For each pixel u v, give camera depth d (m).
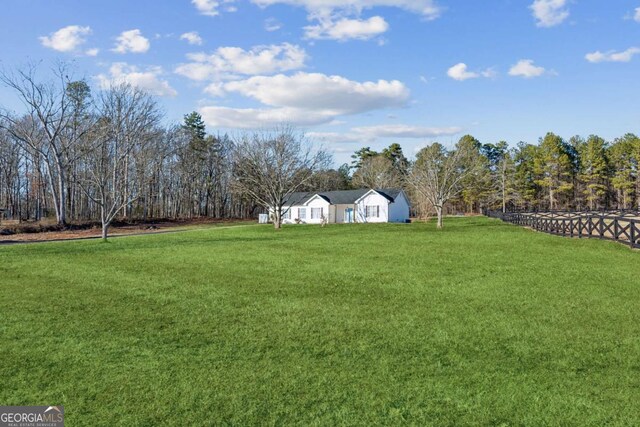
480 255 16.62
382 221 50.91
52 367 5.97
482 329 7.56
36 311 8.88
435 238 24.44
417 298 9.96
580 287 10.66
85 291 10.81
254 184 47.47
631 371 5.68
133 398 5.07
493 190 74.44
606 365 5.90
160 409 4.82
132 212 60.22
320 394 5.14
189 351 6.60
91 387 5.36
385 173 75.50
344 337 7.23
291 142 45.47
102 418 4.64
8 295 10.34
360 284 11.60
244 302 9.70
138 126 41.66
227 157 74.25
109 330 7.64
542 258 15.43
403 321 8.13
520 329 7.52
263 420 4.59
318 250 19.31
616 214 34.81
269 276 12.85
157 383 5.46
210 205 77.06
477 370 5.80
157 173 58.97
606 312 8.46
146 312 8.84
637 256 15.30
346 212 53.22
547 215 37.72
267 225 44.72
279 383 5.45
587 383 5.35
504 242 21.33
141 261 16.12
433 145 48.62
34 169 53.22
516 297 9.84
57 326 7.84
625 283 10.99
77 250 19.97
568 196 81.06
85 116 46.78
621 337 7.02
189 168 69.06
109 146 45.56
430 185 37.28
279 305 9.41
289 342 7.00
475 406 4.82
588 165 77.19
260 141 42.81
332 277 12.62
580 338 7.00
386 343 6.92
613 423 4.44
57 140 47.12
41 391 5.26
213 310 9.02
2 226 38.84
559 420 4.51
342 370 5.85
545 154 77.62
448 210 84.50
